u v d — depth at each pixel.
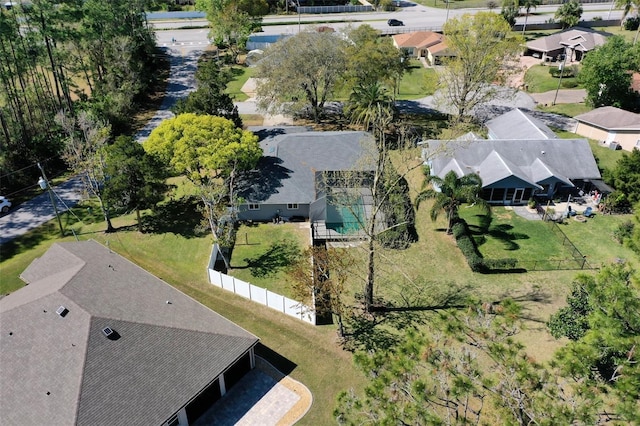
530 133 56.72
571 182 50.25
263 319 35.50
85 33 63.75
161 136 44.62
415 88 81.31
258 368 31.48
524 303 36.25
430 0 128.25
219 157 42.44
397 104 75.38
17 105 61.06
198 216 47.56
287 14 116.75
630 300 22.23
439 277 39.47
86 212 49.22
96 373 25.64
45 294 29.84
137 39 81.81
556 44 88.50
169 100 76.75
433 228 45.88
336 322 35.22
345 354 32.50
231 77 83.31
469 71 61.34
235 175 46.38
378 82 63.53
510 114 62.00
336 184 43.41
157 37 101.12
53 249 37.12
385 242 40.97
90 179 47.53
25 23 60.19
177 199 50.38
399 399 20.91
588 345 21.38
